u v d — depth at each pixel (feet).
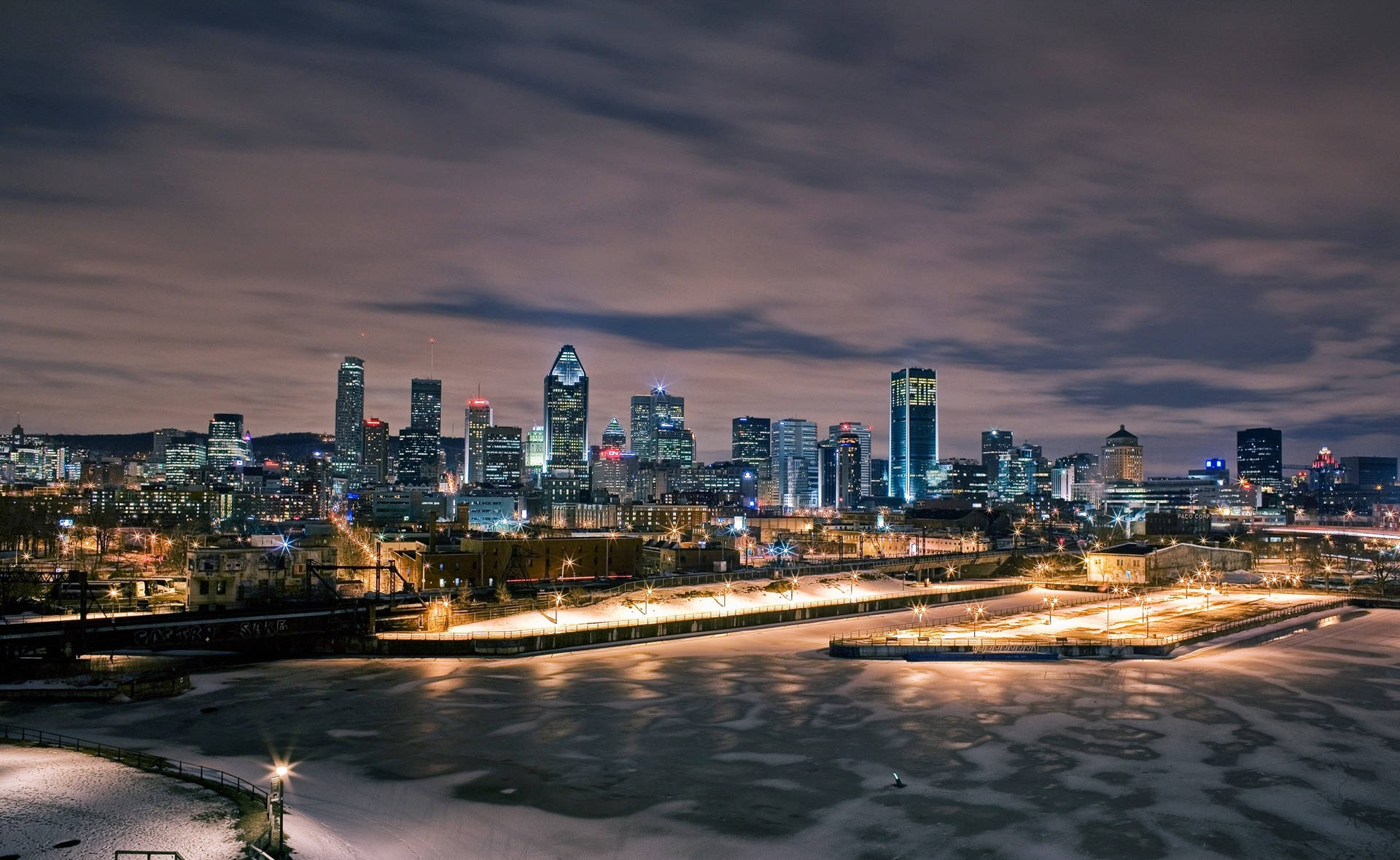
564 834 303.89
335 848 283.38
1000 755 383.86
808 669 546.67
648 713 444.14
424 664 553.64
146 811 299.38
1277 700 473.67
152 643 513.04
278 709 443.73
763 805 329.11
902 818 319.27
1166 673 538.06
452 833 302.25
